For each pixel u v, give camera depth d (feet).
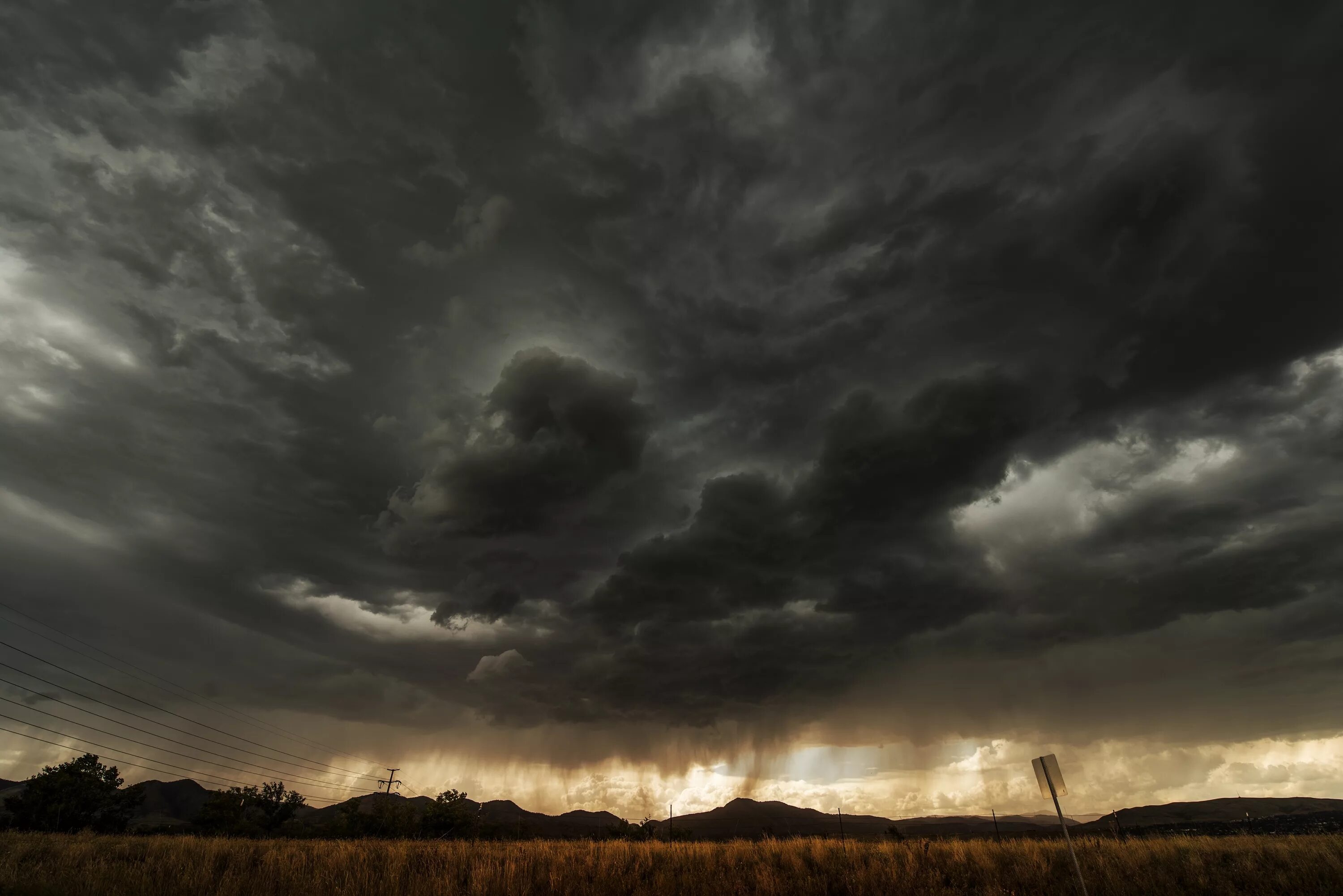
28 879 44.52
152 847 63.52
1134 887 49.19
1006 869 57.36
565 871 53.78
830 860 61.31
